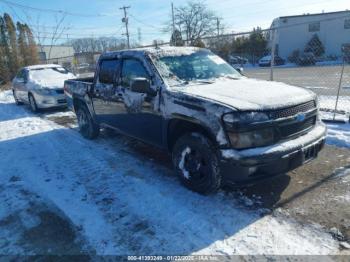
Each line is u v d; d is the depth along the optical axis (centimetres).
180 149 380
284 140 330
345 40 3716
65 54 4525
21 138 708
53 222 334
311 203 340
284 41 4000
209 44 1496
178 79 422
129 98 464
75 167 494
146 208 349
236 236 289
